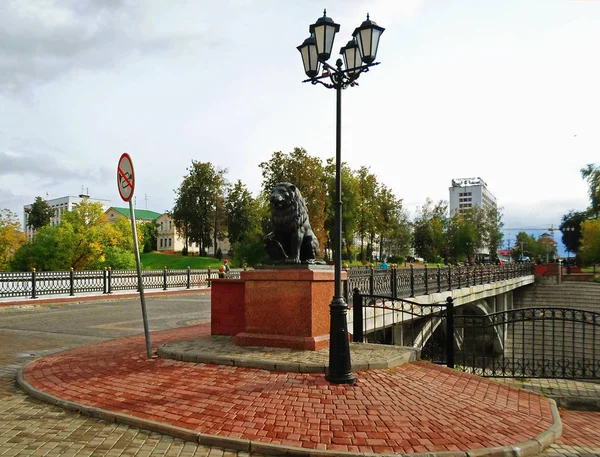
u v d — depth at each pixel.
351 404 5.28
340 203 6.34
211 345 7.95
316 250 8.59
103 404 5.36
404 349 7.97
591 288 39.59
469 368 10.11
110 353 8.13
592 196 56.03
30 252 42.56
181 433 4.55
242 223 66.56
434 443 4.43
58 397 5.68
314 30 6.61
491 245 76.31
